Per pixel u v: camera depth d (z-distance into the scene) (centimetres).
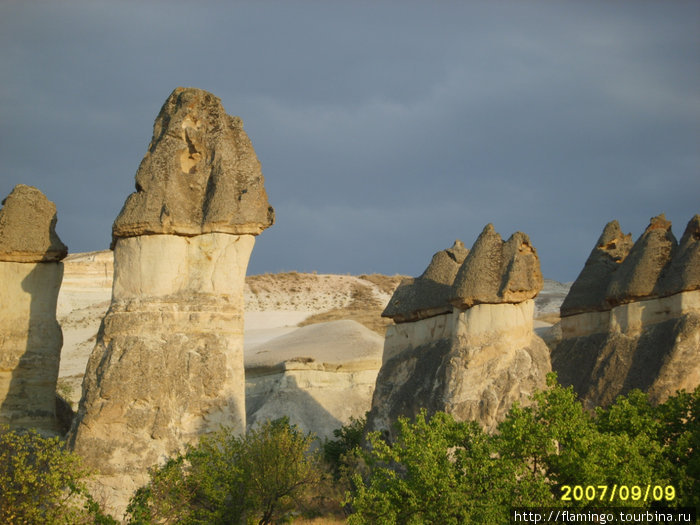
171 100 3356
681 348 3469
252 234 3212
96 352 3064
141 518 2584
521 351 3206
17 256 3378
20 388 3325
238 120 3338
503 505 2320
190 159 3281
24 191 3431
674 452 2623
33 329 3384
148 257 3136
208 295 3128
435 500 2327
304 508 3338
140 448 2920
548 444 2422
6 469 2602
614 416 2719
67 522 2481
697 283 3553
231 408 3058
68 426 3472
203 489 2767
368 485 3381
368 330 6325
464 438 2536
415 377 3525
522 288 3231
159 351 3028
